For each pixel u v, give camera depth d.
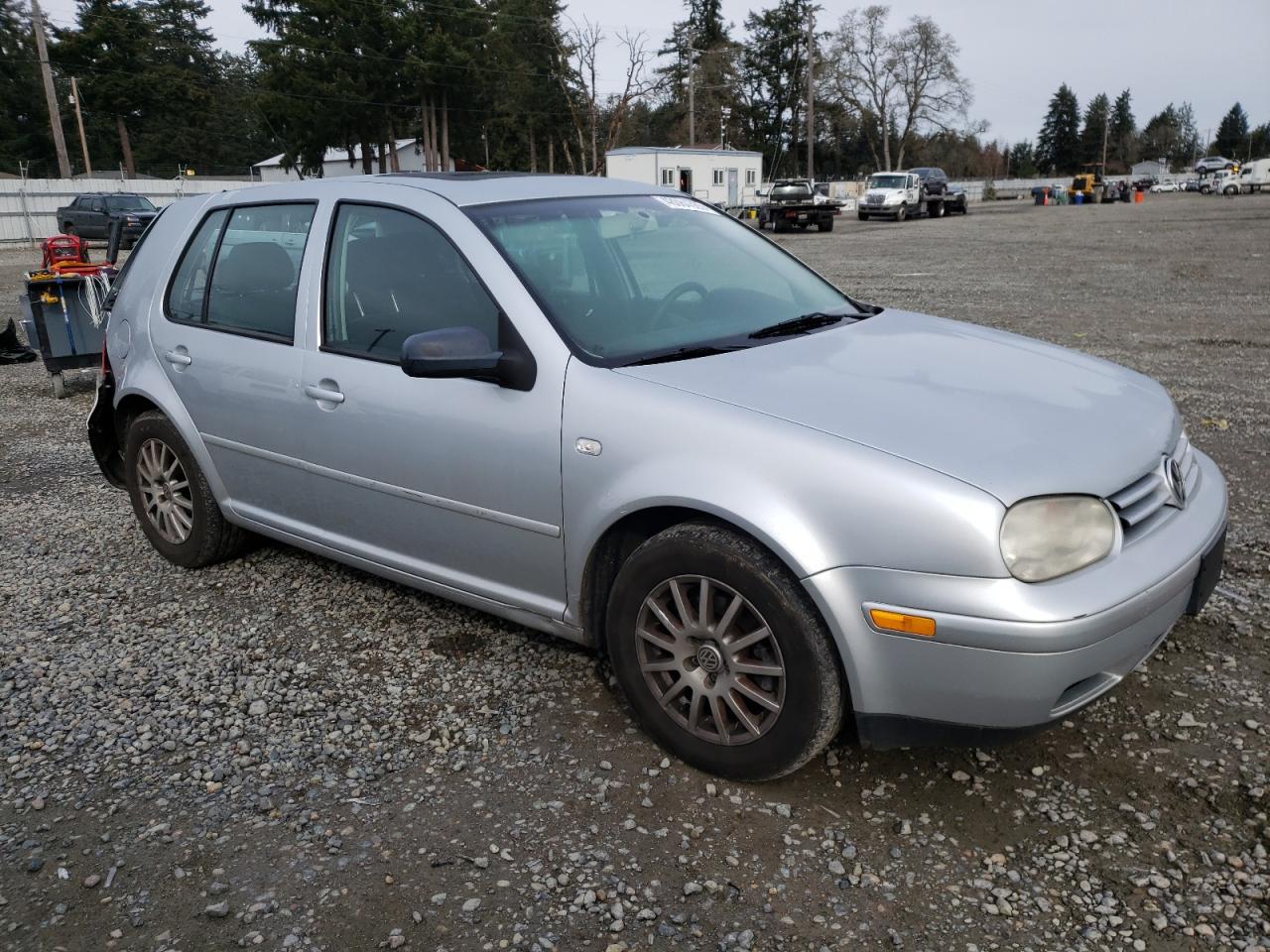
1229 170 64.81
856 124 85.25
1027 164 129.38
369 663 3.61
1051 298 13.20
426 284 3.37
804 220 33.12
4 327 13.19
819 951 2.23
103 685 3.52
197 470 4.30
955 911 2.34
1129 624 2.45
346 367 3.54
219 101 80.19
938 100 82.25
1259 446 5.98
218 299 4.15
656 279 3.50
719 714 2.80
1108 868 2.46
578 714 3.23
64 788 2.92
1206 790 2.74
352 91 53.47
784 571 2.59
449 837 2.65
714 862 2.53
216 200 4.32
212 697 3.41
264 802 2.82
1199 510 2.86
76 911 2.43
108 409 4.84
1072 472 2.50
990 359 3.21
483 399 3.15
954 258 20.45
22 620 4.08
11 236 33.72
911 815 2.68
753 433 2.64
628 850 2.58
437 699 3.35
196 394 4.15
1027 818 2.65
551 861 2.55
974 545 2.36
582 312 3.16
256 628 3.93
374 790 2.87
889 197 40.09
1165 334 10.05
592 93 47.06
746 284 3.69
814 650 2.57
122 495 5.82
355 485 3.60
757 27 83.31
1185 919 2.29
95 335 8.84
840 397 2.78
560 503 3.01
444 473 3.29
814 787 2.81
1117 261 18.39
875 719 2.58
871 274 17.47
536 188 3.67
